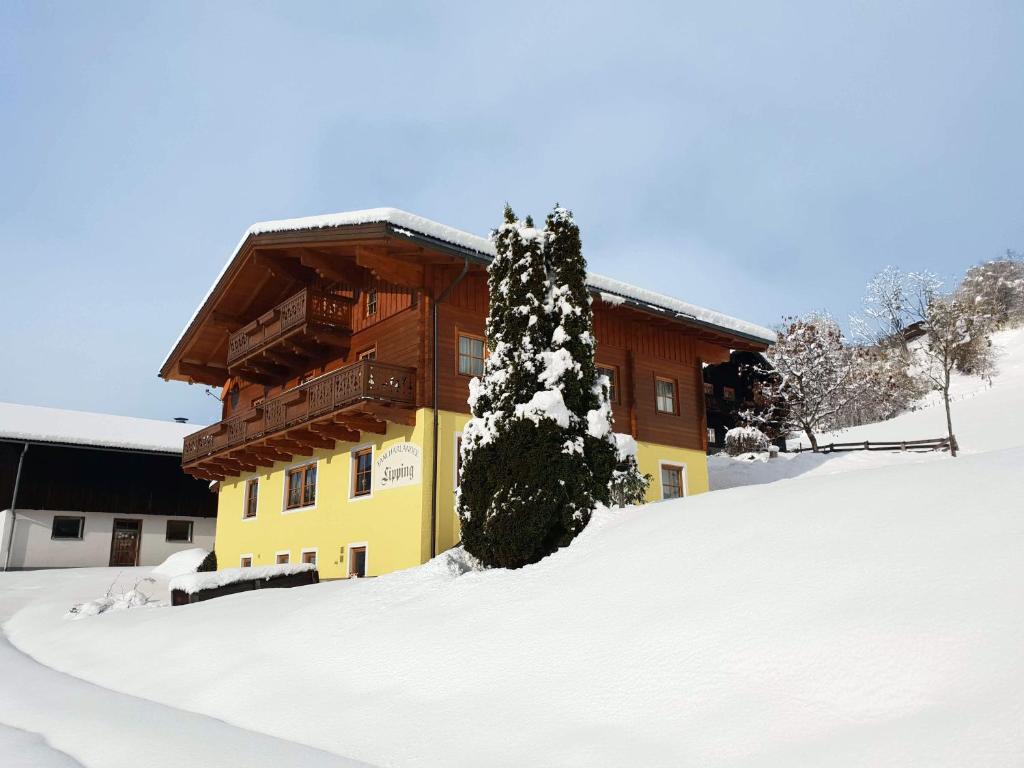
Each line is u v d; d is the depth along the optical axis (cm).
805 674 489
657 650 588
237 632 1027
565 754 501
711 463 3334
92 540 3391
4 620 1827
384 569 1727
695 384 2353
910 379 5009
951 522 589
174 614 1285
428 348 1741
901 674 452
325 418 1784
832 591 562
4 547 3184
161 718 715
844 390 4334
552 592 797
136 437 3609
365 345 1941
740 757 441
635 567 764
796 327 4366
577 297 1180
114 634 1245
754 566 655
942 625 471
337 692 727
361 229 1653
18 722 741
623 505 1093
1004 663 422
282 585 1600
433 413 1706
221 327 2472
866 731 421
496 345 1193
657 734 494
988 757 365
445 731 584
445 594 941
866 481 743
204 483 3738
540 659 655
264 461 2252
